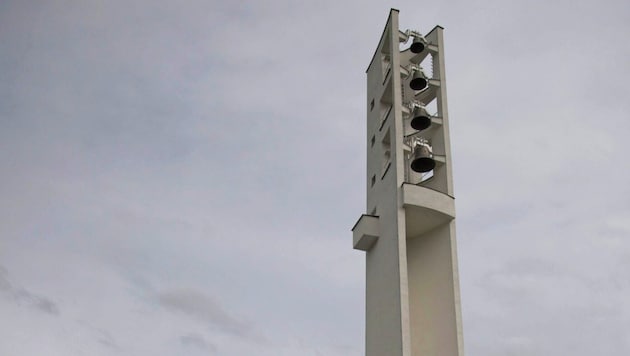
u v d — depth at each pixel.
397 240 19.88
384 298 20.22
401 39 25.14
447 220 21.11
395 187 21.08
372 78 27.11
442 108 23.62
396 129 22.33
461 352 18.81
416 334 20.44
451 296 19.83
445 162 22.36
